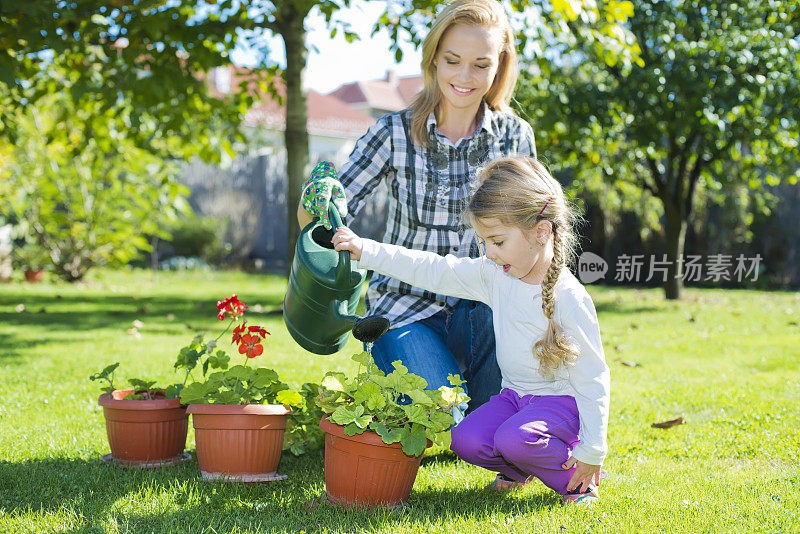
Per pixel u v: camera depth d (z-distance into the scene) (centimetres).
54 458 259
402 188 259
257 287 1220
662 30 866
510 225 206
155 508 209
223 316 265
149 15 577
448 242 260
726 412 341
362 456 206
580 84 941
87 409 335
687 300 1035
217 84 2117
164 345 534
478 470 254
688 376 439
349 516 201
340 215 221
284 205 1755
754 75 820
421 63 258
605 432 209
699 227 1385
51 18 536
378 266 218
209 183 1673
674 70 846
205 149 788
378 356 254
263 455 234
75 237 1201
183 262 1567
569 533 189
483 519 202
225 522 198
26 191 1145
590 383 209
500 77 268
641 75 846
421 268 224
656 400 368
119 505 211
